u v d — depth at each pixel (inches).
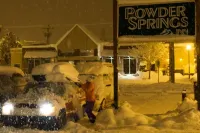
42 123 428.8
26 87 503.5
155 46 1691.7
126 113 506.0
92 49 1813.5
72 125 451.2
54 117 428.5
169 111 586.6
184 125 456.4
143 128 446.3
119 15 561.6
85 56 1784.0
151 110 625.6
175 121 478.9
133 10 557.3
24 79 618.2
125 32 559.2
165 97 815.1
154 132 428.1
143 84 1247.5
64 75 510.6
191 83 1226.0
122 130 439.5
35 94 462.9
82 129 437.1
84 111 525.3
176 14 543.8
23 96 460.4
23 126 434.3
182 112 522.6
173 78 1270.9
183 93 629.9
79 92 524.7
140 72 1716.3
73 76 528.4
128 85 1190.3
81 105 521.0
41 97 447.2
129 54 1759.4
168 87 1071.0
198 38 531.2
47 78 509.7
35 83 505.4
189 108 547.8
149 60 1696.6
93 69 624.4
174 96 832.3
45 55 1916.8
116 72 559.5
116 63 559.8
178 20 543.2
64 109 452.4
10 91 558.6
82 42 1824.6
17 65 2003.0
